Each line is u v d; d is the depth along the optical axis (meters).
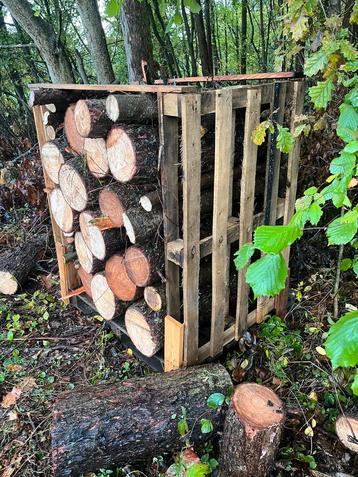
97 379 2.19
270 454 1.46
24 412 2.00
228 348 2.22
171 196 1.74
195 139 1.56
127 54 3.36
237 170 2.08
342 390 1.91
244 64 4.65
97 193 2.15
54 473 1.54
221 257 1.90
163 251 1.91
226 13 4.79
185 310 1.83
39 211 3.68
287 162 2.22
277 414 1.46
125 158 1.74
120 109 1.60
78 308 2.78
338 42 1.61
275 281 0.87
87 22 3.75
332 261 2.74
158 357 2.12
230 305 2.40
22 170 3.93
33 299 2.94
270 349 2.20
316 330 2.28
